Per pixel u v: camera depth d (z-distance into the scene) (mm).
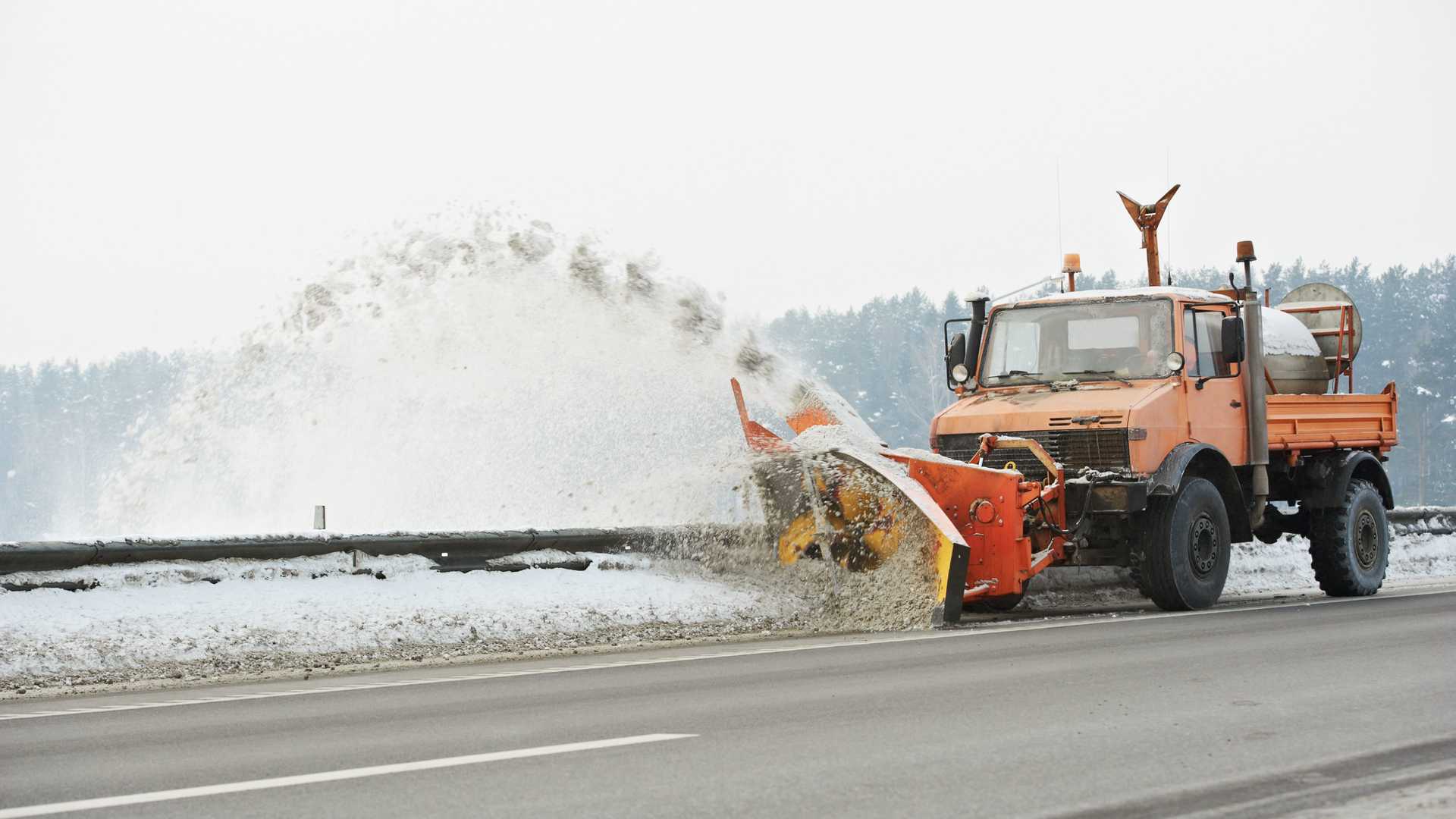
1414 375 132500
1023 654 11188
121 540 12406
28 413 137375
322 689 10102
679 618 14023
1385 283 148375
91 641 11430
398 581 13602
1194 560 15398
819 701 8836
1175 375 15734
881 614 13961
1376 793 6102
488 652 12336
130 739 8039
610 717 8422
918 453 15125
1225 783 6309
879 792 6207
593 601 13977
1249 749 7066
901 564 14344
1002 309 16922
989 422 15781
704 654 11812
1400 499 120000
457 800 6160
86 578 12141
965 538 14500
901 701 8758
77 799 6363
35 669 10961
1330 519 17625
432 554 14023
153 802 6238
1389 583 21156
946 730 7699
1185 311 16016
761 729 7848
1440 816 5727
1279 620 13945
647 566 15359
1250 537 16516
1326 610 15047
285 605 12594
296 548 13250
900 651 11688
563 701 9172
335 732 8117
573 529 15094
